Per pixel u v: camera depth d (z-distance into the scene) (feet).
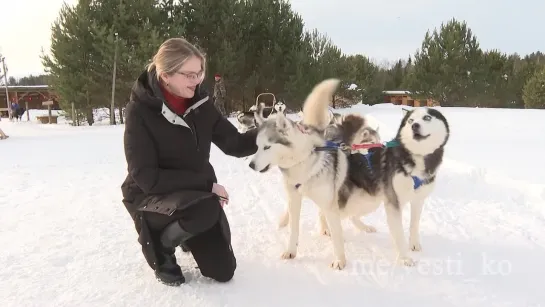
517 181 14.16
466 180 15.24
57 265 8.78
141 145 7.37
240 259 9.25
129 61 51.78
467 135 28.94
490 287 7.87
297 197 9.37
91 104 56.39
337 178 9.18
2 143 32.55
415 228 9.71
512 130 31.89
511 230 10.75
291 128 8.61
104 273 8.36
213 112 8.54
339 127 10.21
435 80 70.08
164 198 7.39
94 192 15.24
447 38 69.26
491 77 71.05
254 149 9.52
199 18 57.52
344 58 76.02
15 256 9.21
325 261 9.23
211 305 7.16
